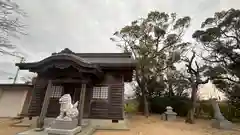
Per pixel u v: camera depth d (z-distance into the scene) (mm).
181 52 15273
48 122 7863
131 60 10219
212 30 14648
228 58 14641
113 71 9133
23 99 11352
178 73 16109
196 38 16094
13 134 5750
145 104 13992
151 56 14797
